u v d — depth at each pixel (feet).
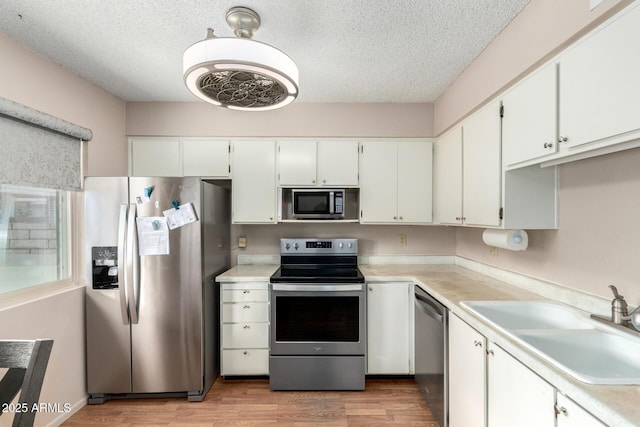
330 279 7.39
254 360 7.66
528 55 4.64
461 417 4.97
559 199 5.24
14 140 5.30
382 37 5.63
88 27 5.31
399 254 9.63
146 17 5.06
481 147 6.16
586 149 3.75
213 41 3.89
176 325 6.82
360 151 8.89
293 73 4.42
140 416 6.36
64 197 6.71
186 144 8.77
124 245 6.52
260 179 8.81
